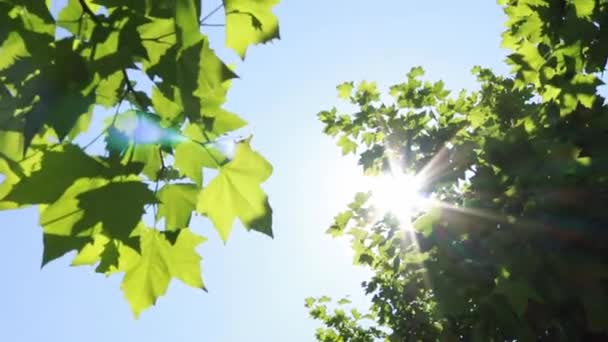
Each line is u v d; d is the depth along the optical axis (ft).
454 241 13.74
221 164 5.34
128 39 4.44
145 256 5.35
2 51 4.32
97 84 4.38
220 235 5.46
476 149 16.43
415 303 20.02
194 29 4.49
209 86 4.68
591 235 11.39
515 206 12.89
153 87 5.05
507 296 11.51
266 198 5.46
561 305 12.09
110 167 4.45
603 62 10.55
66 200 4.33
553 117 14.21
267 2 5.35
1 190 4.71
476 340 13.79
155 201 4.48
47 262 4.22
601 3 10.24
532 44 12.73
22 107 4.30
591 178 11.76
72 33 4.63
